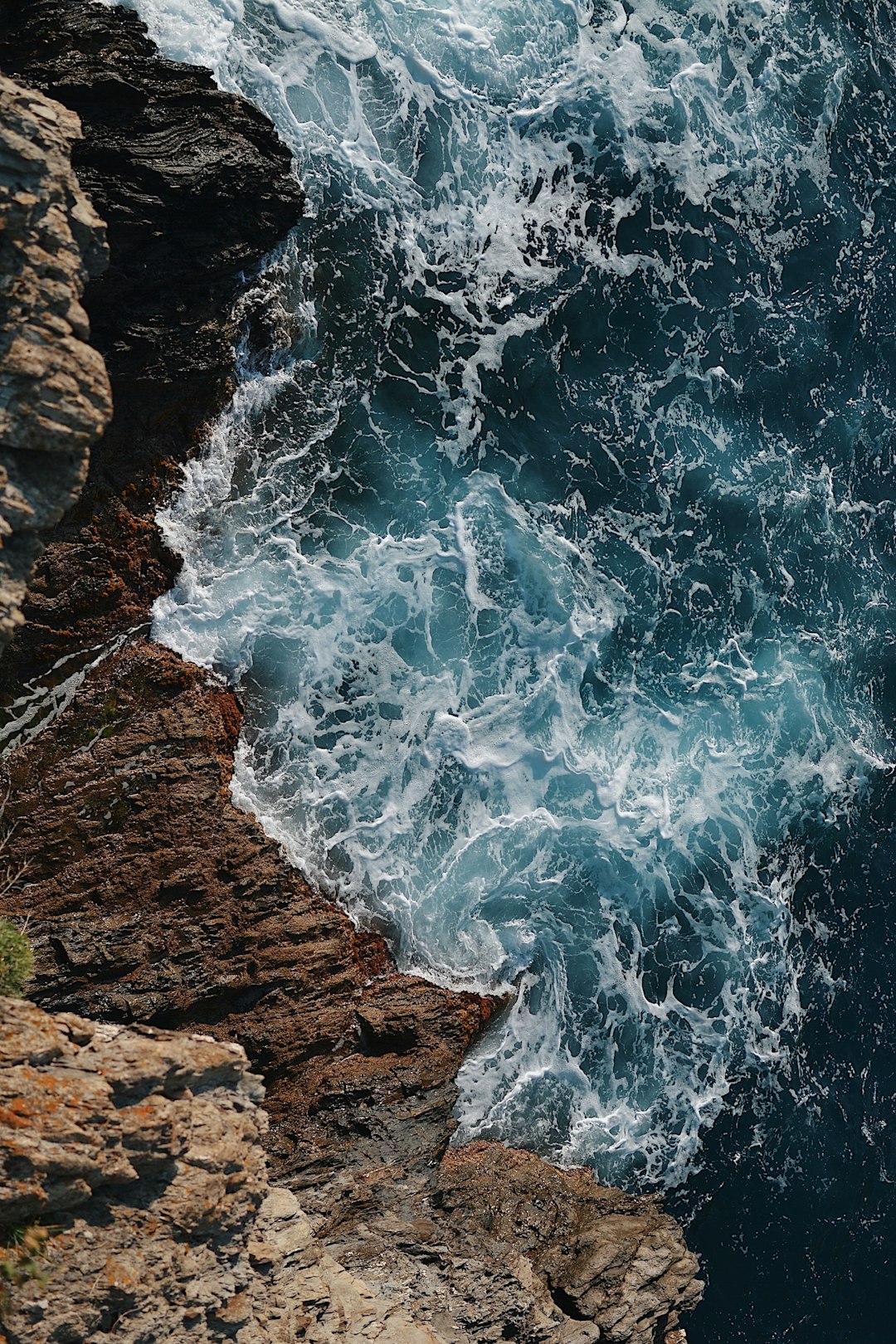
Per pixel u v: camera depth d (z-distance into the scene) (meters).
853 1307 27.05
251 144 22.41
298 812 23.92
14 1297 13.37
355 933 24.02
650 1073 26.64
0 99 14.58
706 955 27.58
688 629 28.75
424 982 24.45
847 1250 27.38
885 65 34.09
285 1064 22.27
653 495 28.84
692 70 30.67
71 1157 13.68
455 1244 21.88
